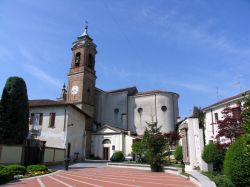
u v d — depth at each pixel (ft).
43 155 95.61
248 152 30.66
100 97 189.78
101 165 108.68
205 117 118.52
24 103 91.66
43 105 124.06
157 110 173.37
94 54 187.52
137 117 178.19
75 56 181.27
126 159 136.26
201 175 48.47
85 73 174.81
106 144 157.07
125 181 54.85
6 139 85.46
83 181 55.16
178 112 179.52
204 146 63.46
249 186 34.99
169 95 176.76
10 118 87.51
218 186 36.42
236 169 35.88
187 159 70.69
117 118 184.55
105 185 48.62
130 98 184.85
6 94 89.30
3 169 54.34
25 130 90.22
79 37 185.57
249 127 29.71
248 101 31.04
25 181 55.16
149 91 185.57
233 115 61.41
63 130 118.62
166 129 168.35
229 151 38.45
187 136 73.20
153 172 78.23
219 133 62.23
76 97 170.81
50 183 51.70
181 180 54.24
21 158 84.28
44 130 121.60
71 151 121.90
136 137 155.33
